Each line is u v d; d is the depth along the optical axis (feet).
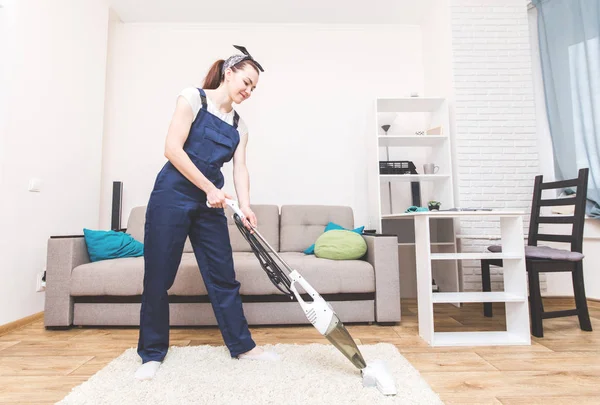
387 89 10.78
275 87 10.59
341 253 6.96
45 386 4.04
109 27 10.49
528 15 10.01
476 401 3.65
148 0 9.66
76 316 6.40
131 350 5.06
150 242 4.41
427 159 10.41
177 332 6.25
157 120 10.36
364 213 10.26
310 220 9.00
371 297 6.65
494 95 9.36
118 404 3.50
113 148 10.20
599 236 8.39
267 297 6.51
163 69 10.51
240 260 6.79
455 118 9.26
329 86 10.69
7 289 6.29
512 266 5.96
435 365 4.64
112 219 9.17
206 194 4.31
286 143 10.42
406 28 11.00
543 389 3.92
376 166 9.14
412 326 6.57
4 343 5.60
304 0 9.78
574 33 8.69
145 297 4.47
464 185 9.12
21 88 6.61
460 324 6.68
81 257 6.75
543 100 9.79
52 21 7.49
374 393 3.71
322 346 5.25
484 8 9.53
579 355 4.98
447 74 9.55
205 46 10.65
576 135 8.57
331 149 10.46
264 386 3.88
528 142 9.30
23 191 6.68
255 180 10.26
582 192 6.25
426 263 5.69
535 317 5.84
